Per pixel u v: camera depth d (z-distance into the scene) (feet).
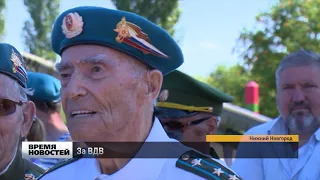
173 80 7.04
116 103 4.06
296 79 6.64
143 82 4.27
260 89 38.68
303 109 6.63
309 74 6.57
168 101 7.05
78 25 4.11
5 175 6.04
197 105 7.09
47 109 10.44
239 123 16.42
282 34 37.81
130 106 4.14
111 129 4.06
